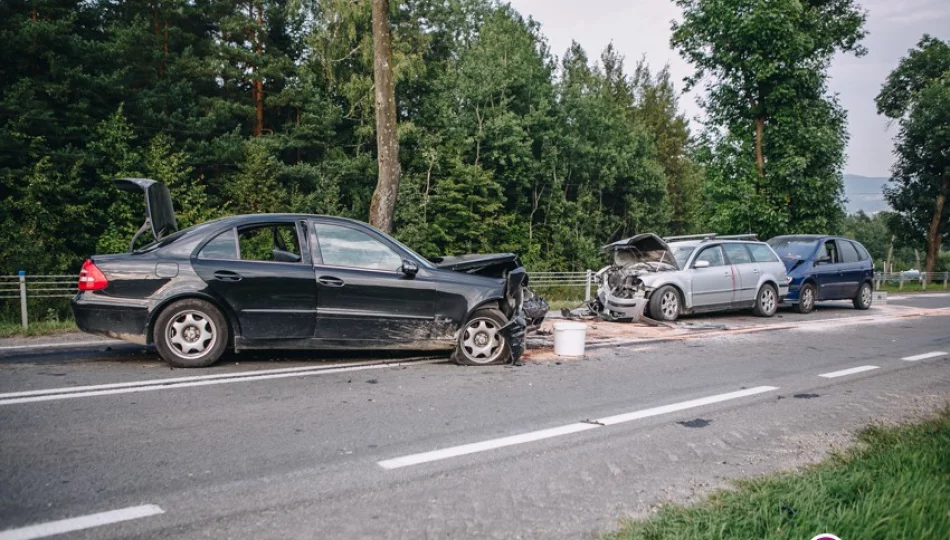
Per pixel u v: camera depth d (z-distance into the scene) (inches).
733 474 162.2
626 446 184.1
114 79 986.1
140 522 125.7
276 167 1165.7
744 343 397.1
